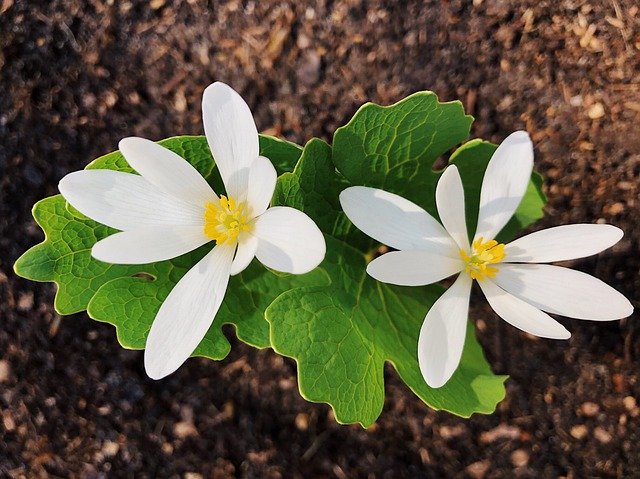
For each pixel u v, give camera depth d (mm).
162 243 143
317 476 217
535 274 155
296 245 135
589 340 217
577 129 222
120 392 224
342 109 232
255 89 234
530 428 214
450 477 214
